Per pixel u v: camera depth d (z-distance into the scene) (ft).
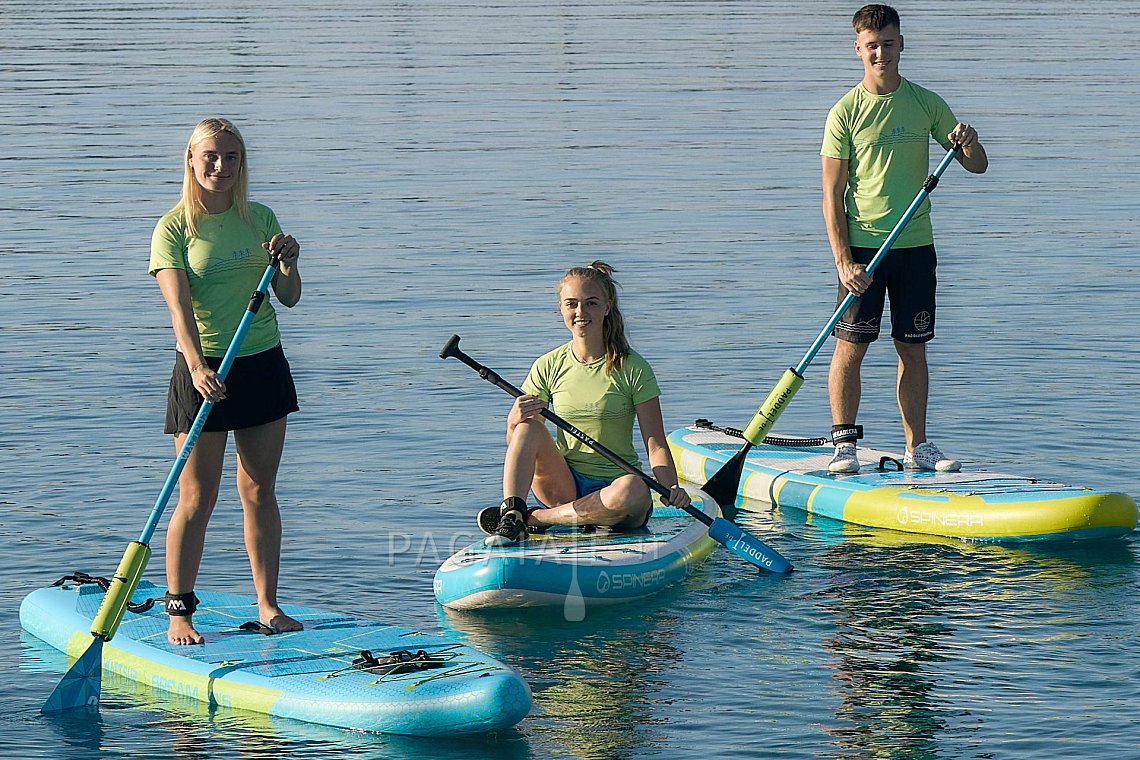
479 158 216.13
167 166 207.92
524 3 477.77
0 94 273.33
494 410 102.99
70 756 53.67
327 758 53.47
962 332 124.26
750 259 153.89
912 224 86.99
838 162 87.04
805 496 86.79
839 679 60.64
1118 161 211.20
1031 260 153.07
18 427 97.40
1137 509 80.48
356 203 184.14
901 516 82.17
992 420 100.01
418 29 395.75
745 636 65.92
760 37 367.04
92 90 278.87
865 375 114.52
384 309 133.18
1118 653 62.95
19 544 76.33
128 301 136.15
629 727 56.18
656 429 76.95
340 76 303.27
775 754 53.72
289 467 90.38
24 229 168.76
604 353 77.41
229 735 55.31
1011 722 56.13
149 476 87.40
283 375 62.13
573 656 63.67
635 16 427.33
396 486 86.89
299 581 72.43
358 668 58.49
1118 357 115.96
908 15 422.00
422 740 55.01
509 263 152.15
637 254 156.15
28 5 453.17
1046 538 78.74
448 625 67.56
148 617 65.21
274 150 221.87
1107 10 437.17
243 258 60.75
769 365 115.65
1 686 59.98
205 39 366.02
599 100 271.69
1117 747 53.78
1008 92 273.54
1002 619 67.41
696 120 249.34
